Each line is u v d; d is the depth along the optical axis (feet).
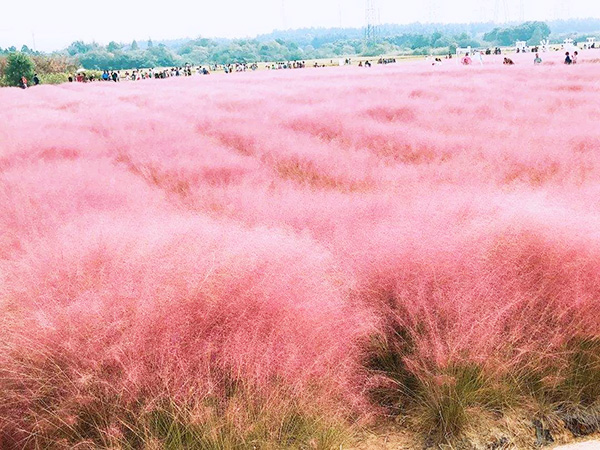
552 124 40.88
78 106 74.59
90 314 9.14
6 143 38.65
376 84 90.99
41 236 16.19
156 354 8.55
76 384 8.11
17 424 8.07
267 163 30.60
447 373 9.08
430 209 15.81
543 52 231.71
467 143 33.42
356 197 20.17
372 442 8.71
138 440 7.97
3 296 10.43
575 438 8.92
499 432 8.82
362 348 10.25
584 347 9.99
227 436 7.79
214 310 9.34
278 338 8.97
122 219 16.48
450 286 10.89
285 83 110.42
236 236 12.58
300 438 8.21
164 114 60.54
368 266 12.18
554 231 11.95
